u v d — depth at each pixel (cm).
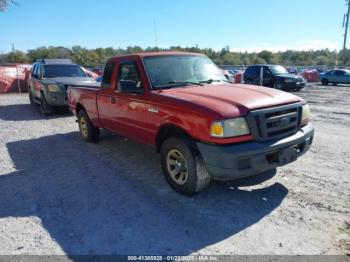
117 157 640
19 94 2033
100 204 442
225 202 438
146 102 495
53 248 347
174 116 443
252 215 403
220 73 589
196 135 412
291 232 365
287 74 2062
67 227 387
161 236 363
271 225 379
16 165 611
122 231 375
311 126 479
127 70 553
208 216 403
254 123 397
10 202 455
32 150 709
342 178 509
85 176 544
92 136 736
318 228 371
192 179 431
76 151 689
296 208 417
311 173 530
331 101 1538
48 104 1113
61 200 458
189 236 362
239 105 405
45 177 546
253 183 495
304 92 2084
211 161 398
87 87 714
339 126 897
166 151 466
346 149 662
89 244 352
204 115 400
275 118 412
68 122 1025
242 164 392
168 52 570
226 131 388
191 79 540
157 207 429
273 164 412
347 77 2741
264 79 2078
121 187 495
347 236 355
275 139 417
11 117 1144
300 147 455
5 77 2097
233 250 335
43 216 415
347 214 400
